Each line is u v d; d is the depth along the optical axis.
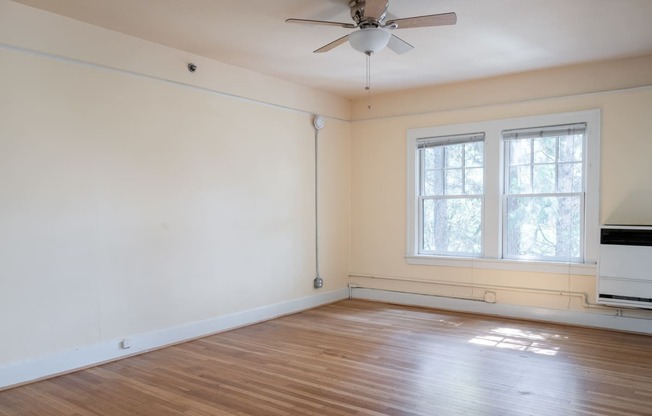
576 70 4.79
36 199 3.36
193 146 4.42
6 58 3.21
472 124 5.39
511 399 2.93
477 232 5.44
